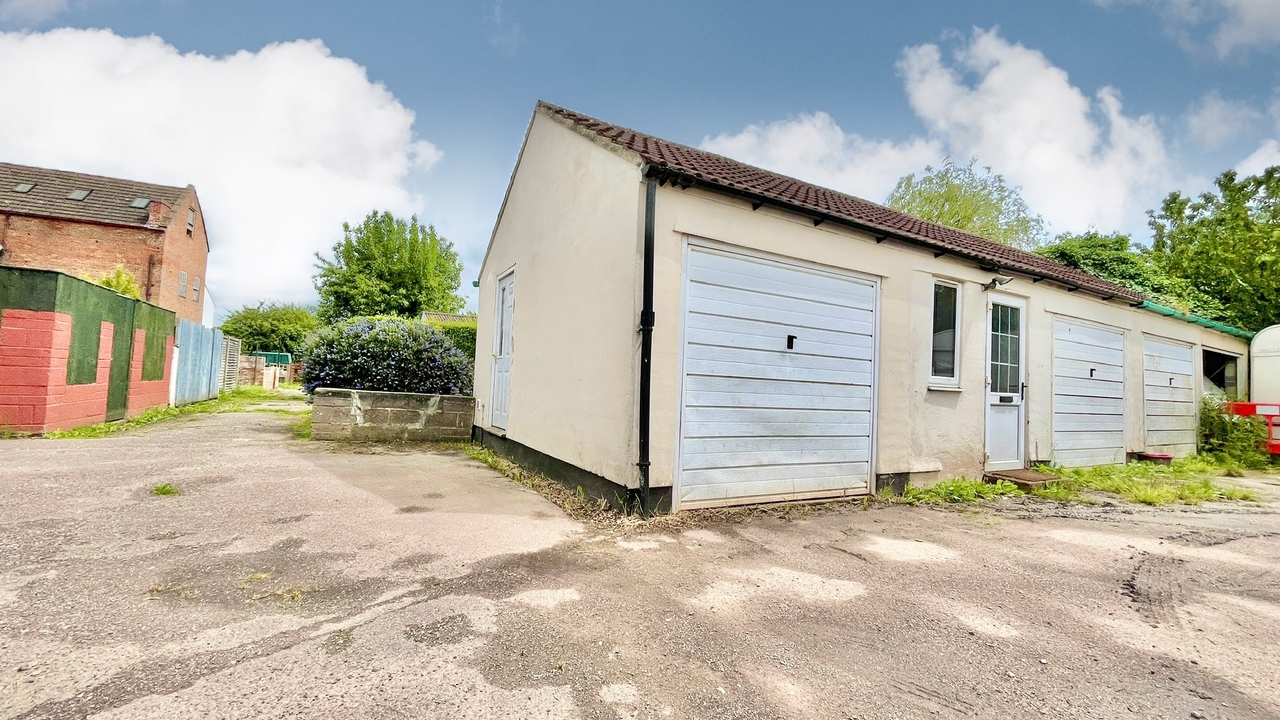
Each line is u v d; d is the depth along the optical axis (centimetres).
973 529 443
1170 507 555
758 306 495
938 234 800
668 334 441
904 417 594
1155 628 258
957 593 297
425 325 1003
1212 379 1164
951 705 189
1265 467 907
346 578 282
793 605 273
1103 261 1503
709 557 345
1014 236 2138
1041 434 740
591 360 488
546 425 577
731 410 477
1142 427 894
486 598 264
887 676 207
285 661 198
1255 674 216
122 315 958
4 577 264
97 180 2416
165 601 245
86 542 318
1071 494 598
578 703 180
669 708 180
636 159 436
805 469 523
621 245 448
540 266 630
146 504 404
